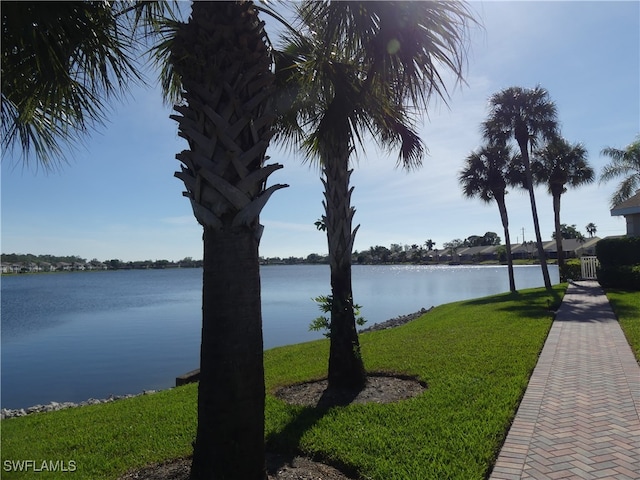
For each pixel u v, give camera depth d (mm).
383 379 7383
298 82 5859
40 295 49625
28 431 6098
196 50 3373
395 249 154000
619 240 20875
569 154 28812
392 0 3822
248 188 3420
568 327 11070
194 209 3486
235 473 3420
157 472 4246
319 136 6117
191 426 5629
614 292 18250
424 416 5379
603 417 5148
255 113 3510
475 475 3908
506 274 62438
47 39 3621
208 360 3477
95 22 3891
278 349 11609
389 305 28672
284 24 4602
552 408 5492
